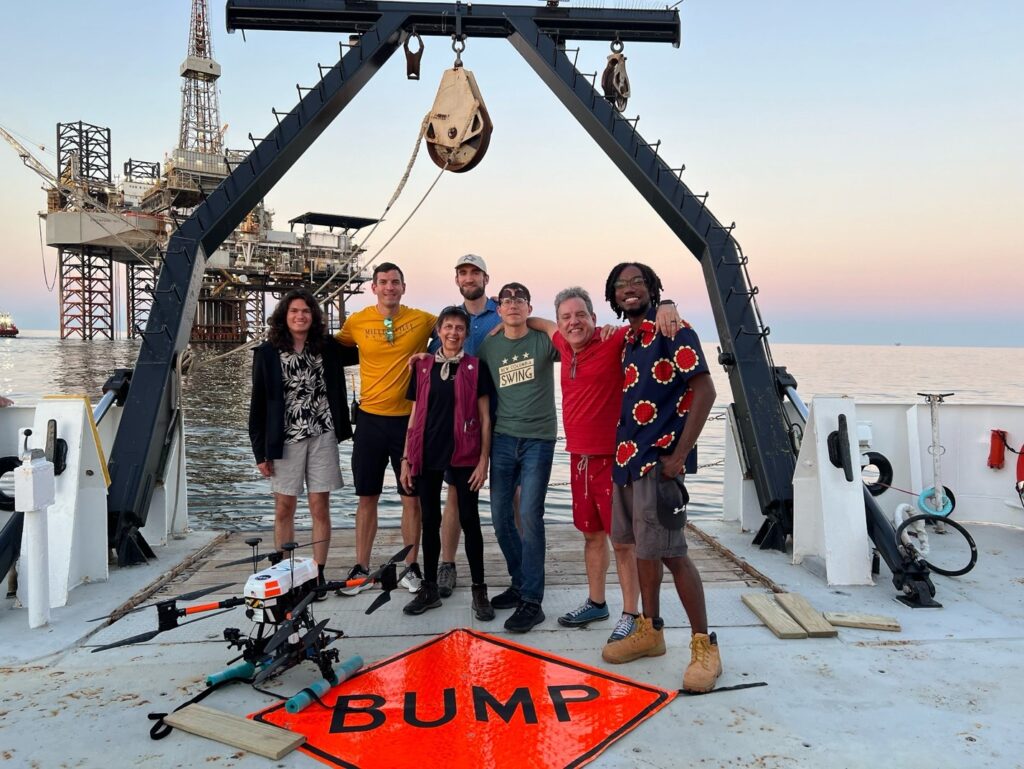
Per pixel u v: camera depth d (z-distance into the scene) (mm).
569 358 3486
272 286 74812
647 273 3092
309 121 5336
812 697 2822
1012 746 2453
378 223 5828
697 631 2965
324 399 4086
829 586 4215
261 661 2840
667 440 2877
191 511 11062
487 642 3377
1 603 3996
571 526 5887
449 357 3779
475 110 5258
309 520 10273
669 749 2436
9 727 2615
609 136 5500
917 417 5711
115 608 3906
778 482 4910
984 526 5723
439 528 3900
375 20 5484
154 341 5152
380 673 3027
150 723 2645
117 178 87188
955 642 3393
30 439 4477
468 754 2387
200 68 96500
